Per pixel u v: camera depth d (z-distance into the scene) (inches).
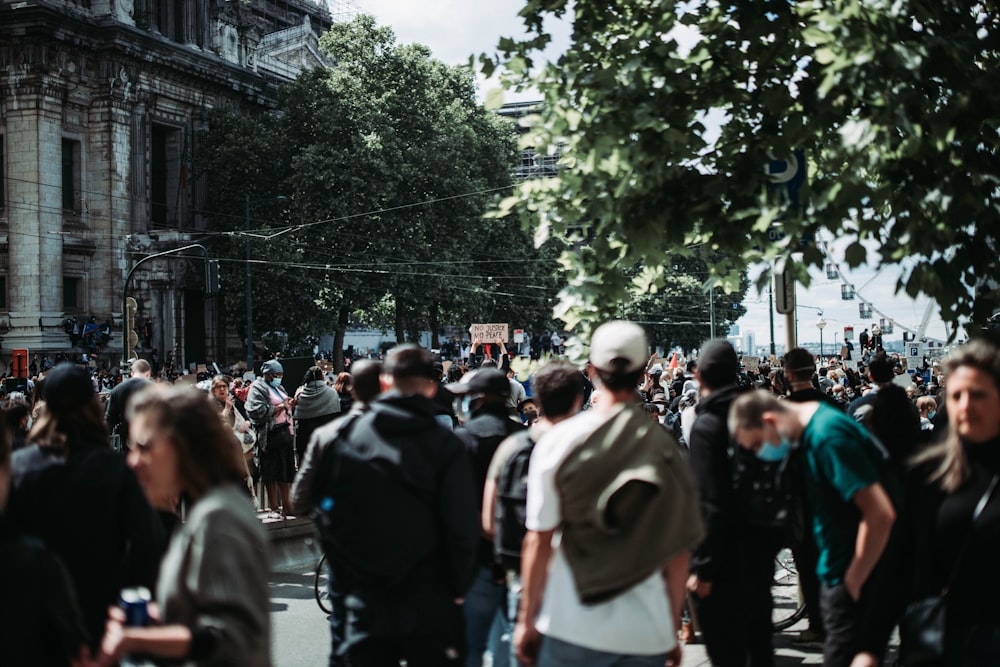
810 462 219.8
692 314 3565.5
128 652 125.7
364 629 195.6
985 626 152.3
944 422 309.4
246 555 132.7
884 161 259.8
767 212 261.7
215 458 138.4
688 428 401.7
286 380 908.0
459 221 2043.6
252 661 130.0
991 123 297.3
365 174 1934.1
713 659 240.8
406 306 2047.2
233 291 2017.7
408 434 200.4
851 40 238.5
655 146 274.8
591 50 309.4
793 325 375.9
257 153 2090.3
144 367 422.9
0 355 1877.5
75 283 1994.3
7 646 129.4
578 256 299.4
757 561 240.1
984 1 294.7
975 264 262.1
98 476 188.7
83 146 2003.0
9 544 133.5
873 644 171.3
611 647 164.7
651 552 165.3
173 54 2132.1
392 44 2105.1
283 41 2866.6
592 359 178.9
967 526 154.3
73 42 1941.4
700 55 299.6
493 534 256.4
